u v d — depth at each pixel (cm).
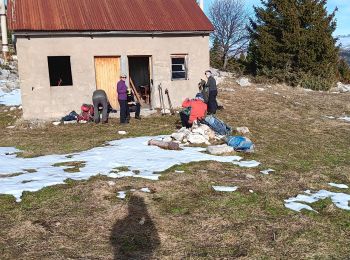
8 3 1600
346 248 520
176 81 1781
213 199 679
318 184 789
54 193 689
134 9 1744
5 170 853
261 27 2903
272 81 2733
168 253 495
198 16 1822
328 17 2878
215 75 2775
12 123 1542
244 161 955
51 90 1561
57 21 1553
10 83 2452
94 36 1605
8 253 488
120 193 697
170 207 642
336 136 1351
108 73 1659
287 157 1029
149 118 1583
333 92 2659
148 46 1705
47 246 508
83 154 1007
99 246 510
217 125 1227
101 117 1566
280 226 582
